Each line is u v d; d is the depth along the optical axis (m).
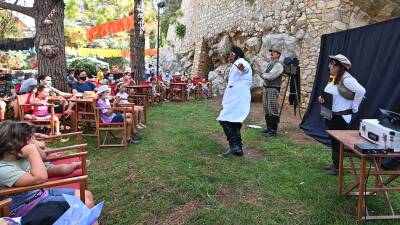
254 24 12.33
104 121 5.52
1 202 2.07
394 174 2.87
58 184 2.29
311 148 5.41
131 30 14.04
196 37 19.45
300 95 8.85
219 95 15.05
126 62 31.84
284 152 5.16
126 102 6.75
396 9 7.44
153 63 26.38
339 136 3.23
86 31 13.42
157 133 6.47
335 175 4.09
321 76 7.06
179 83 12.86
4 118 6.53
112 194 3.55
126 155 4.96
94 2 12.55
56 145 5.51
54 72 6.97
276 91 6.23
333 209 3.20
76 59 19.31
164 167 4.36
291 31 9.80
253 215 3.10
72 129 6.34
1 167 2.25
